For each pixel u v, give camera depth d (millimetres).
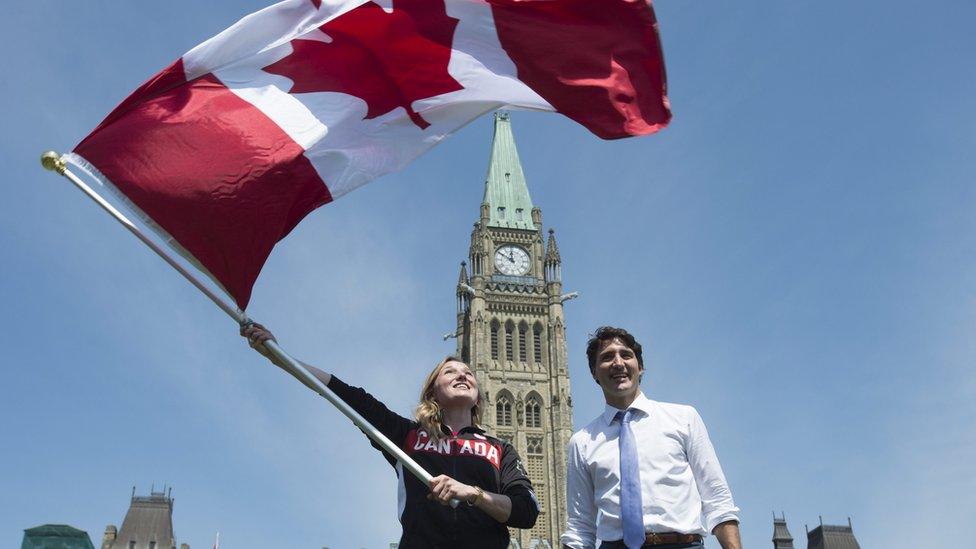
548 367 130625
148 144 9820
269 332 9070
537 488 122812
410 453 9516
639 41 10836
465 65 11109
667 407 10203
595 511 10250
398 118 10930
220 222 9656
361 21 10867
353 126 10664
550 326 133250
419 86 11039
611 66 10891
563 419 126000
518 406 127188
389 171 10703
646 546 9414
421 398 10141
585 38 10992
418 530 9125
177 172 9742
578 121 10922
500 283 135000
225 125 10109
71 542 103000
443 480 8578
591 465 10148
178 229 9586
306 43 10867
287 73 10680
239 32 10273
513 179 147000
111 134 9836
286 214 9953
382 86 10953
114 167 9680
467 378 10117
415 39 11023
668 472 9711
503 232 139625
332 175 10328
